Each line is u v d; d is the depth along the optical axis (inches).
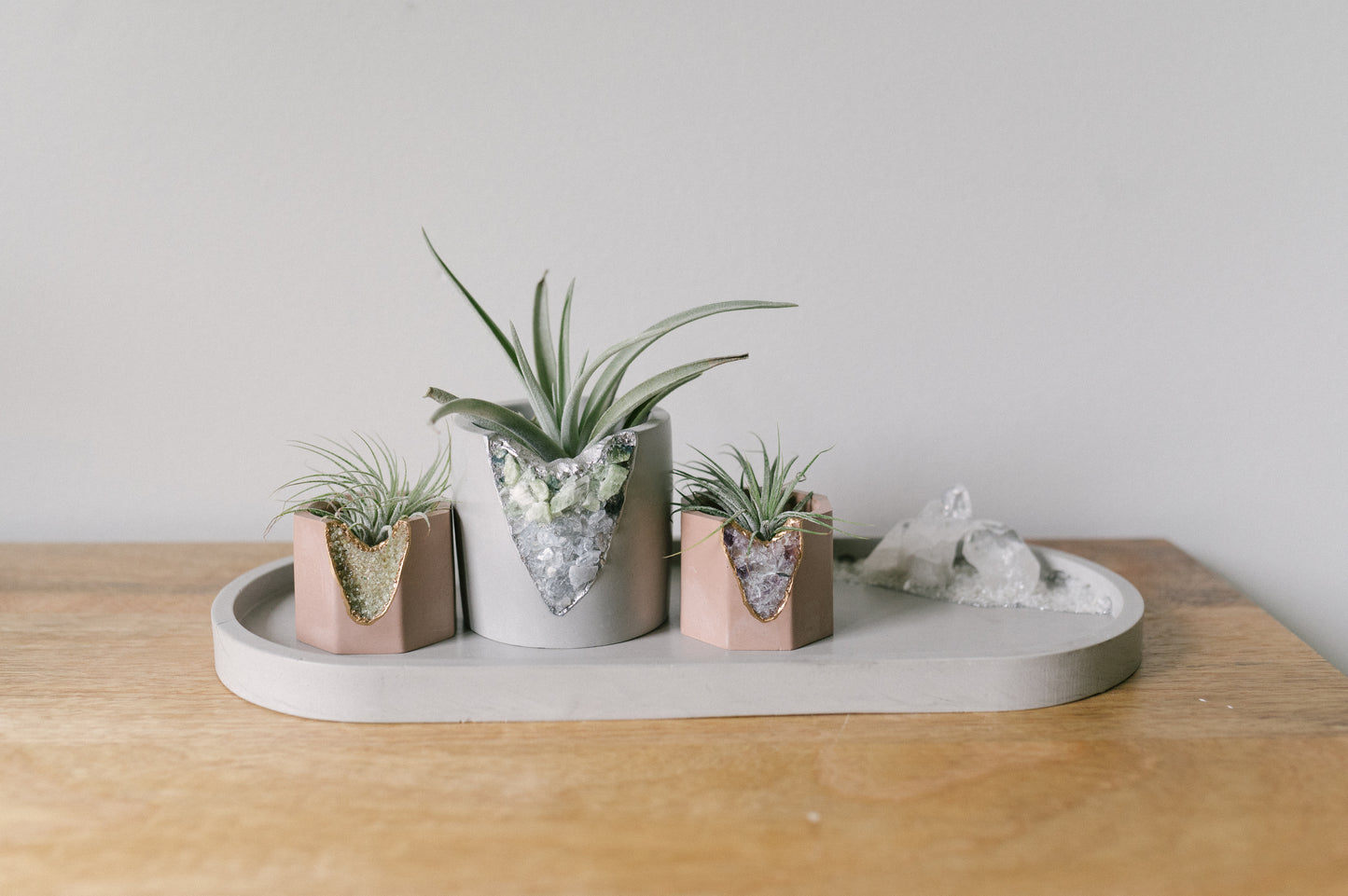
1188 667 26.1
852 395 36.2
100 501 36.8
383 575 24.1
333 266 35.4
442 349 36.0
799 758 21.4
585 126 34.7
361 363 36.1
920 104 34.6
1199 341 35.9
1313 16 34.1
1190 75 34.5
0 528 36.9
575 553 24.0
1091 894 16.8
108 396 36.2
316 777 20.6
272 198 35.0
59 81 34.1
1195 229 35.3
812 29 34.2
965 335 35.9
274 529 37.2
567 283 35.4
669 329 23.5
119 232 35.1
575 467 23.8
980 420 36.4
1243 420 36.4
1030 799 19.7
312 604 24.6
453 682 23.0
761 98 34.6
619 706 23.3
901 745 22.0
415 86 34.4
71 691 24.7
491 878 17.2
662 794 19.9
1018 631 26.8
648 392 24.0
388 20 34.0
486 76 34.4
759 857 17.8
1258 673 25.7
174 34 34.0
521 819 19.0
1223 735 22.3
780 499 25.1
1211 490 36.9
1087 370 36.2
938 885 17.0
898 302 35.7
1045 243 35.4
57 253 35.1
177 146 34.6
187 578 33.0
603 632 24.8
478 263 35.4
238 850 18.0
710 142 34.8
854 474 36.7
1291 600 37.4
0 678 25.5
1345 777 20.5
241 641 24.2
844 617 28.0
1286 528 37.0
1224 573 37.4
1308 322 35.7
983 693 23.5
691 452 36.3
